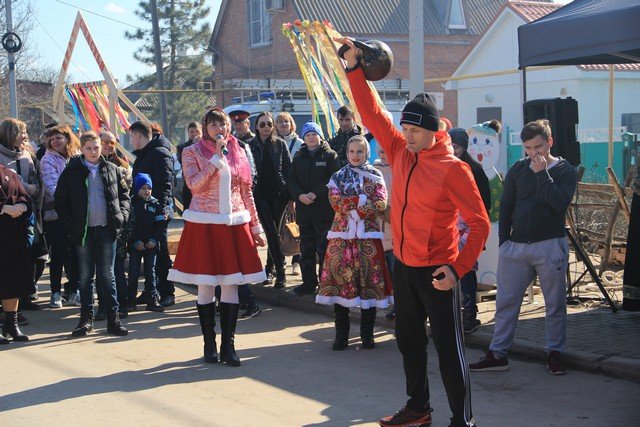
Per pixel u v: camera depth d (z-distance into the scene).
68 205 7.84
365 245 7.16
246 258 6.78
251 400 5.89
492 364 6.42
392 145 5.04
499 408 5.59
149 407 5.75
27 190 8.52
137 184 8.91
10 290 7.66
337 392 6.05
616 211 9.27
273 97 19.48
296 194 8.70
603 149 20.00
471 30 37.25
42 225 9.16
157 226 9.09
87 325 8.02
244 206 6.91
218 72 39.72
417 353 5.13
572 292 8.80
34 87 36.00
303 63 11.14
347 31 34.59
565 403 5.66
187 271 6.70
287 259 12.21
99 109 13.33
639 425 5.21
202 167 6.64
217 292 8.80
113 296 8.01
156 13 29.30
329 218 8.62
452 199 4.70
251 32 37.66
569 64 8.31
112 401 5.90
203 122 6.77
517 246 6.35
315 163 8.66
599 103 25.14
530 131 6.21
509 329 6.41
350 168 7.29
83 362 6.99
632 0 6.98
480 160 8.66
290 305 9.16
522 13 26.56
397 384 6.24
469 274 7.27
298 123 19.22
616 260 9.33
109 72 12.55
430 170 4.75
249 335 7.91
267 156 9.39
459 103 29.11
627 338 6.99
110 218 7.89
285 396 5.98
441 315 4.83
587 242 9.40
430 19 36.84
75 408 5.75
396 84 22.66
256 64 37.44
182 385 6.28
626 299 7.58
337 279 7.16
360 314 7.95
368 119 5.02
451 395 4.90
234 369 6.72
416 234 4.81
